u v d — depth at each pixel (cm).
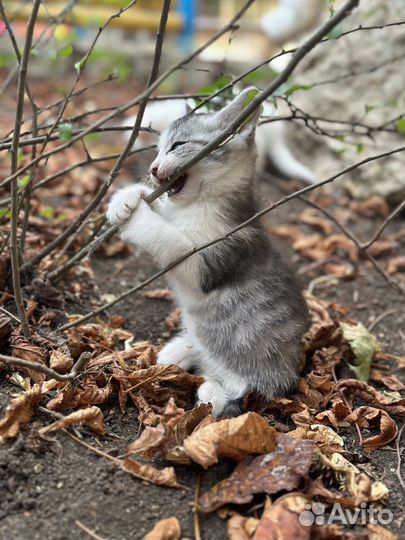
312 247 96
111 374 65
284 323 69
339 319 81
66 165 107
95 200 70
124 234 66
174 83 169
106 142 126
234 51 200
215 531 55
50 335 67
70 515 55
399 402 68
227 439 57
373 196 110
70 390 61
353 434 65
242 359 69
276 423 65
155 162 67
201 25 219
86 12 167
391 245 97
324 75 119
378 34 114
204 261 66
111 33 186
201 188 68
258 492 56
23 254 74
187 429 60
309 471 58
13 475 56
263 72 79
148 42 192
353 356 74
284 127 123
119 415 63
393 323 83
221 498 56
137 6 201
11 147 63
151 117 117
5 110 139
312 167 121
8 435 58
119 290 81
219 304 68
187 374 65
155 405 64
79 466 57
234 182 68
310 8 161
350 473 59
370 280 91
